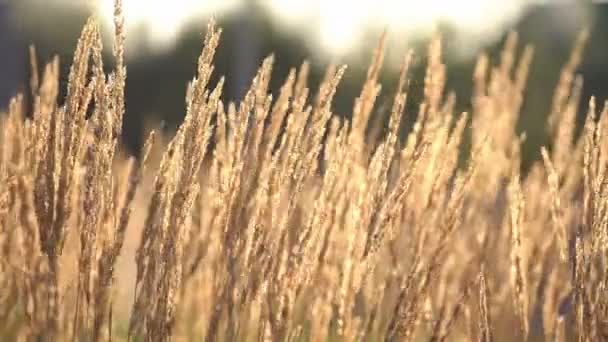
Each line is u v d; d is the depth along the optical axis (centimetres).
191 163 288
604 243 273
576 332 287
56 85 314
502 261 357
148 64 1644
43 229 287
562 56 1337
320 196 298
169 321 289
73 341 293
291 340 302
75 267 321
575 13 1352
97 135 287
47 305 291
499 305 351
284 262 298
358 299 344
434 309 349
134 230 330
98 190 288
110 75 286
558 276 330
